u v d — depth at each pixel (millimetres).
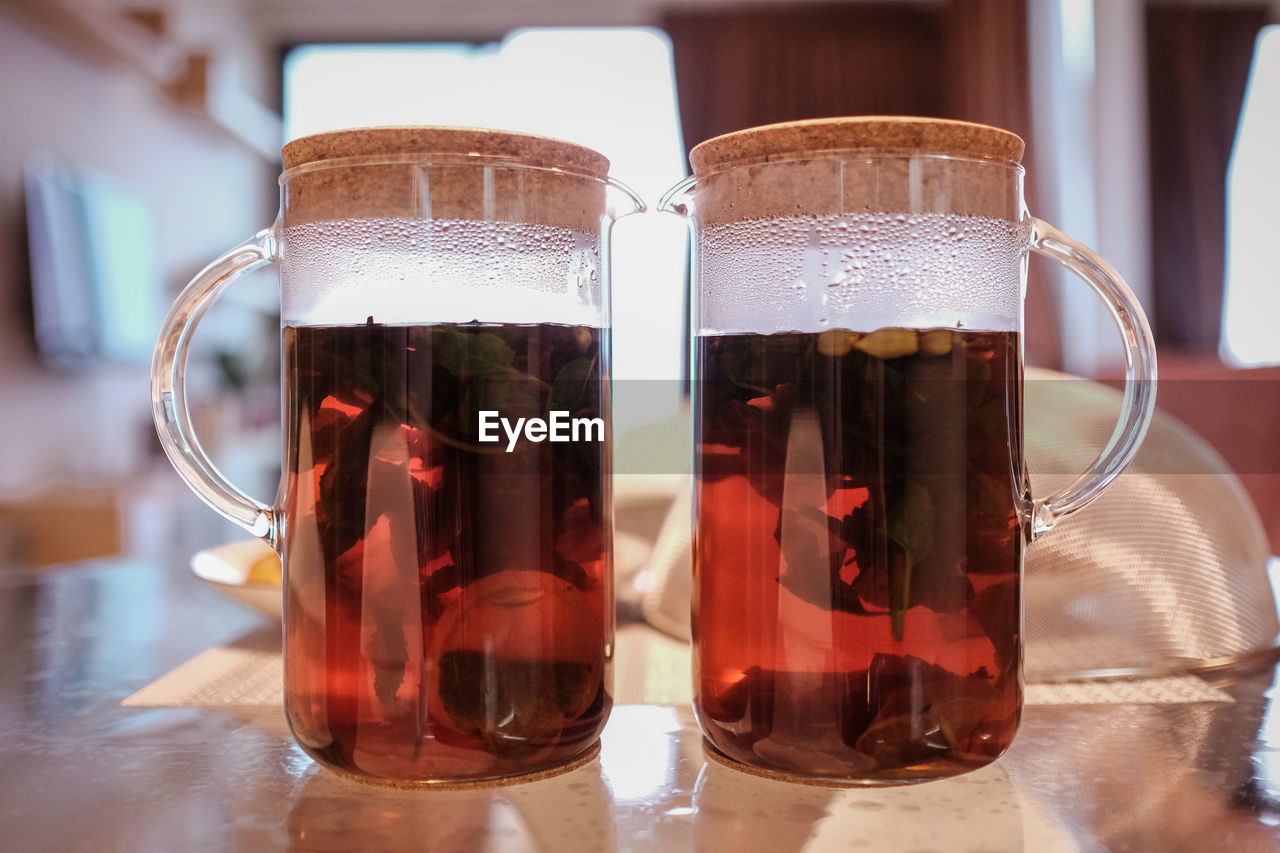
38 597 820
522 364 434
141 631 693
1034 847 392
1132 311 472
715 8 4453
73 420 3238
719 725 452
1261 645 603
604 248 469
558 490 444
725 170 447
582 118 4633
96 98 3346
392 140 428
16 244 2908
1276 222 4102
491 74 4672
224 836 406
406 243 428
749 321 441
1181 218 4062
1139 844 394
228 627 702
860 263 427
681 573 664
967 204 433
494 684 432
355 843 399
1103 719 509
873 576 427
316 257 438
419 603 428
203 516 3471
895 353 426
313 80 4777
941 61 4402
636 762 465
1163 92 4082
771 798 431
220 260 480
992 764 458
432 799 431
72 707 541
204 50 3836
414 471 427
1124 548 595
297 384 447
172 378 483
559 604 444
